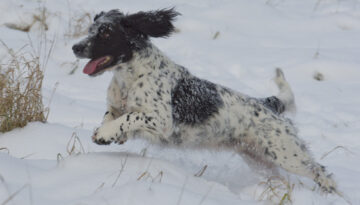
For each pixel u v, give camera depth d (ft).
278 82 31.17
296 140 28.35
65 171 21.35
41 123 29.96
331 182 27.61
